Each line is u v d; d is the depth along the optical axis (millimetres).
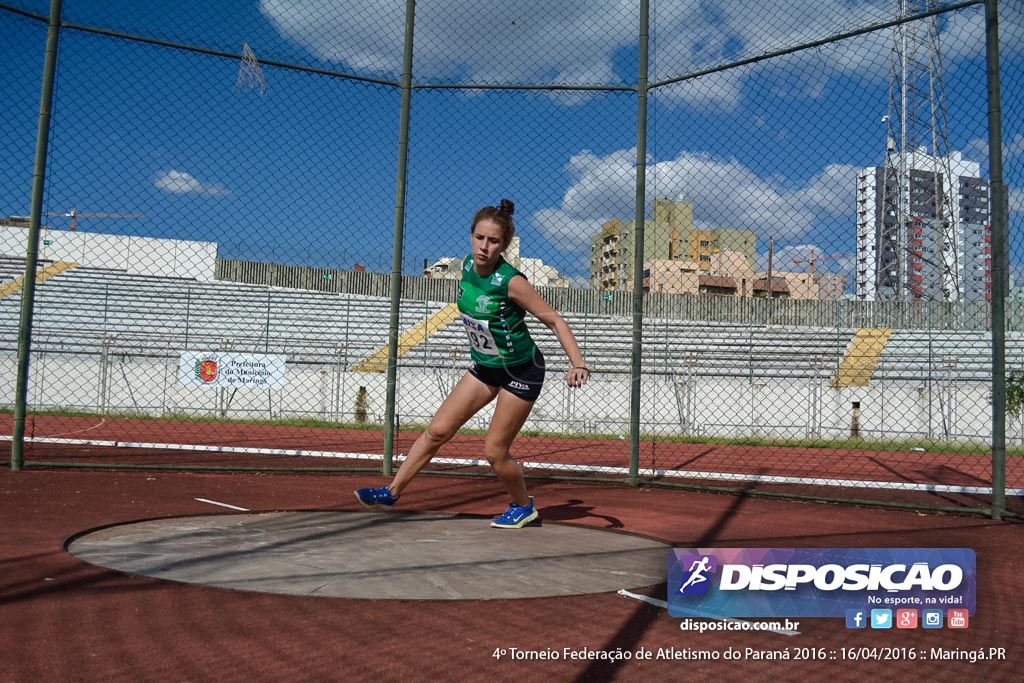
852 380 19109
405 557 4246
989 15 6301
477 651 2869
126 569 3832
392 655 2801
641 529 5531
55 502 5941
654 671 2740
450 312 23094
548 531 5258
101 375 19094
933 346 18891
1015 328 17141
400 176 8023
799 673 2771
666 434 18219
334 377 19188
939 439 17688
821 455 14180
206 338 21078
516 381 5016
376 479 8148
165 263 25875
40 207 7566
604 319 20562
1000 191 6340
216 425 17109
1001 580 4234
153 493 6609
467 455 12055
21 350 7734
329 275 24891
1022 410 17109
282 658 2740
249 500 6402
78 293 23250
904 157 20344
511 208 4766
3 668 2561
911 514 6594
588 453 13148
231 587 3562
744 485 8672
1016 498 8008
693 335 20641
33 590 3463
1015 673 2826
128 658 2695
